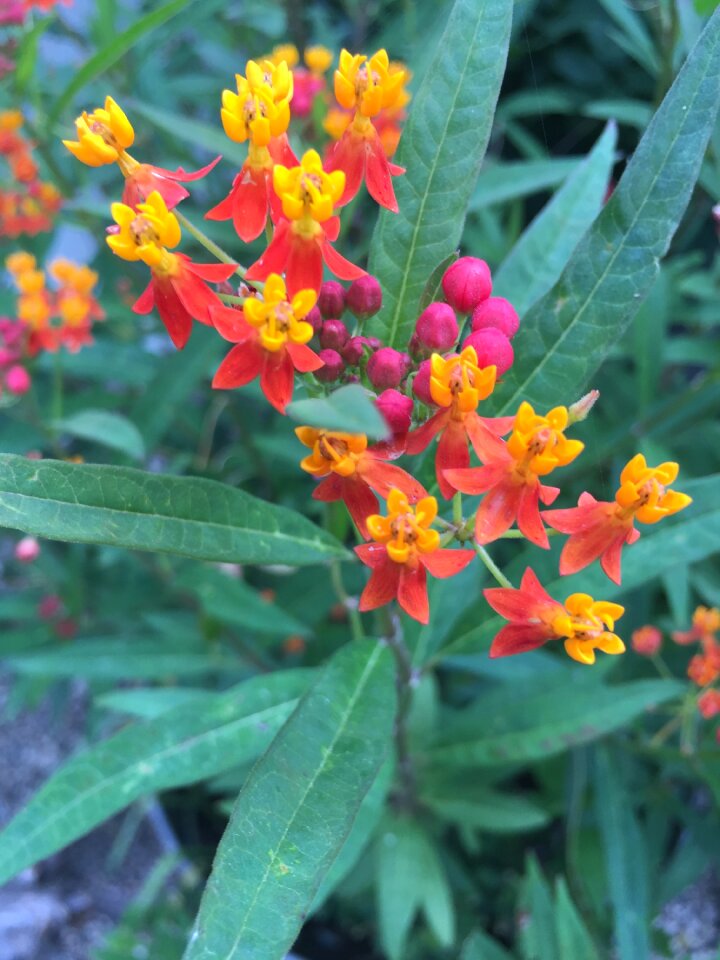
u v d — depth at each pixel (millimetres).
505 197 284
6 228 293
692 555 178
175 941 330
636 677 303
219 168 389
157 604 367
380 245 156
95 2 318
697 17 260
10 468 127
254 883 121
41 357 314
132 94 343
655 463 269
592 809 305
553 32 450
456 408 128
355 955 337
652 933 299
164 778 182
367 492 132
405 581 128
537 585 131
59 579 362
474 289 141
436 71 152
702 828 282
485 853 347
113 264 369
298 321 124
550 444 122
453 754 231
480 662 278
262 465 357
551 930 234
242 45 380
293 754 138
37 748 460
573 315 153
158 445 375
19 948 379
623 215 147
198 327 282
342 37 428
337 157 146
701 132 140
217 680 390
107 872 417
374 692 151
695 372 413
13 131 278
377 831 274
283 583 319
